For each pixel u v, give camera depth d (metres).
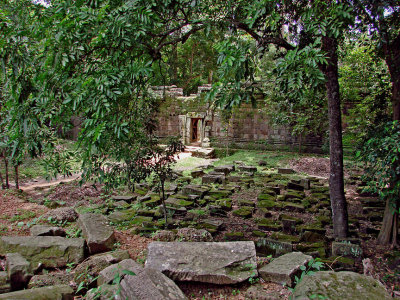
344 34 7.85
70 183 11.57
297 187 11.74
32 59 4.17
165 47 7.23
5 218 6.68
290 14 6.25
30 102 4.21
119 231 6.51
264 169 15.83
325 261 5.41
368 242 7.18
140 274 3.18
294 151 20.11
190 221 8.08
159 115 22.88
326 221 8.26
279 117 14.33
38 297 3.03
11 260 3.92
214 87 4.95
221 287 3.88
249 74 5.30
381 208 9.37
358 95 11.46
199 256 4.15
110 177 6.91
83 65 4.54
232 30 6.07
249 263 4.07
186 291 3.84
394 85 6.86
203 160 18.36
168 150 7.52
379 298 2.61
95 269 4.11
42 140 4.70
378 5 5.07
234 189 11.58
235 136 21.47
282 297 3.50
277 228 7.59
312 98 11.13
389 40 6.75
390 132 5.59
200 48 24.80
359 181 13.21
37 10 4.22
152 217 8.08
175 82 26.41
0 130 7.14
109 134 4.36
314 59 4.13
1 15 4.00
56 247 4.54
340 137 7.00
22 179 12.69
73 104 4.01
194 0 5.19
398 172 5.54
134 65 4.36
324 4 4.82
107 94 3.95
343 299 2.61
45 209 7.66
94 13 4.03
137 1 4.50
